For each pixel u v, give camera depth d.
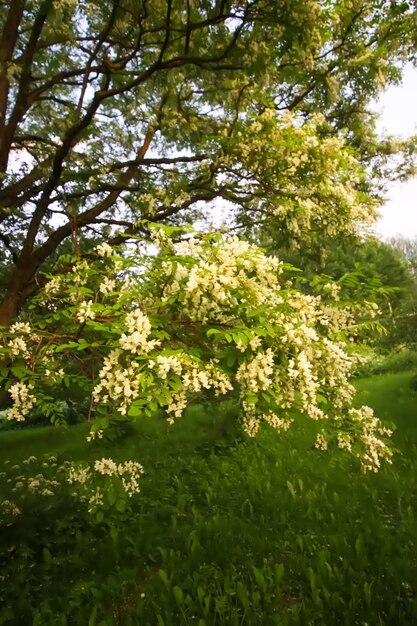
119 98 8.48
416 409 8.79
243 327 2.70
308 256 8.01
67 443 9.48
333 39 7.84
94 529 4.72
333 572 3.68
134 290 3.01
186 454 7.52
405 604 3.23
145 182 8.49
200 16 6.29
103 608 3.56
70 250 8.23
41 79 7.61
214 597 3.46
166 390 2.49
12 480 6.07
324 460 6.05
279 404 3.11
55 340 3.32
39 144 7.60
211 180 6.64
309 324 3.35
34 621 3.35
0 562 4.06
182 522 4.98
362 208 6.46
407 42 7.62
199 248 3.10
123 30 6.90
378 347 11.57
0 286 8.05
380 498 5.09
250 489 5.59
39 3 5.66
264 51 5.76
